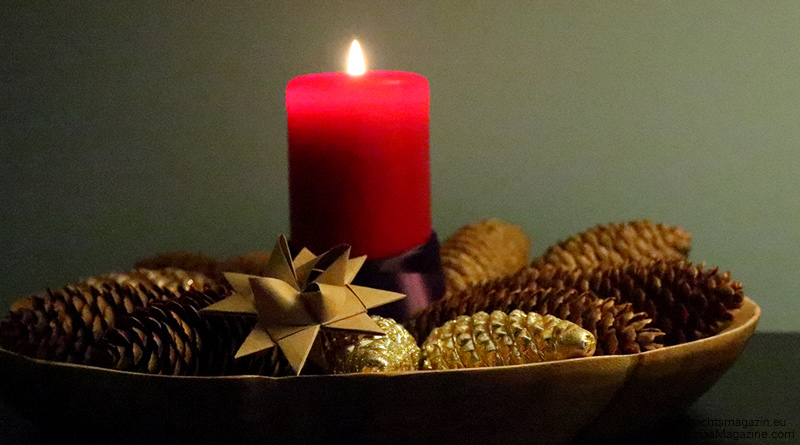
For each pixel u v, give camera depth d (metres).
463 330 0.76
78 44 1.03
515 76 1.02
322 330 0.75
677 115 1.03
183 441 0.73
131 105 1.04
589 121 1.03
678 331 0.79
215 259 1.00
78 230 1.05
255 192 1.05
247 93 1.03
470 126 1.03
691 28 1.01
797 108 1.02
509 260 0.95
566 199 1.04
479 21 1.02
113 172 1.05
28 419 0.78
